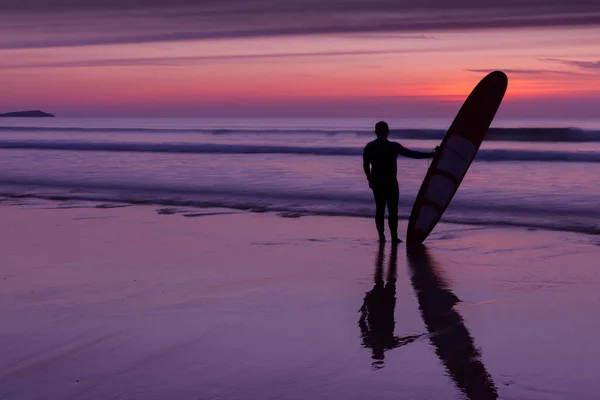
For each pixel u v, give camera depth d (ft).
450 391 11.65
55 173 51.93
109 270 21.72
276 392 11.64
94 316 16.44
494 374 12.44
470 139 26.86
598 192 36.96
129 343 14.35
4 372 12.67
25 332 15.17
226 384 12.01
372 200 36.68
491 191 38.40
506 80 26.94
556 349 13.83
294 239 27.12
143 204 37.29
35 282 20.10
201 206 36.27
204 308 17.25
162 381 12.16
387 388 11.81
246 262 22.88
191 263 22.75
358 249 25.11
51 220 32.27
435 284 19.72
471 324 15.75
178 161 59.72
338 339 14.67
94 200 39.01
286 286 19.62
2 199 39.96
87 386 11.93
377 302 17.83
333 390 11.73
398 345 14.24
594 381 11.98
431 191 25.90
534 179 43.45
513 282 19.77
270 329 15.40
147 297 18.30
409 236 25.90
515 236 26.91
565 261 22.35
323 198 37.73
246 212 34.19
